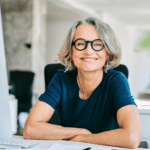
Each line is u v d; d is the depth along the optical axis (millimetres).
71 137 1122
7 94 899
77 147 965
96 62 1225
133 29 11781
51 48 9812
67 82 1346
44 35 6379
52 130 1141
